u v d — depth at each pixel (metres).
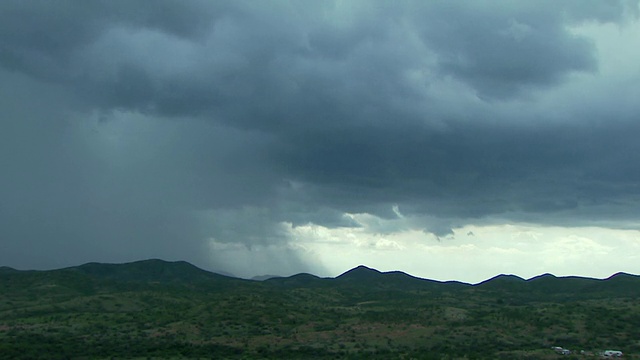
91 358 165.62
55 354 167.00
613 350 166.75
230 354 173.38
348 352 172.88
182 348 178.50
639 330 185.38
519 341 179.88
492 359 155.62
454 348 173.88
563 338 179.62
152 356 169.75
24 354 162.88
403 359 159.62
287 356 168.75
